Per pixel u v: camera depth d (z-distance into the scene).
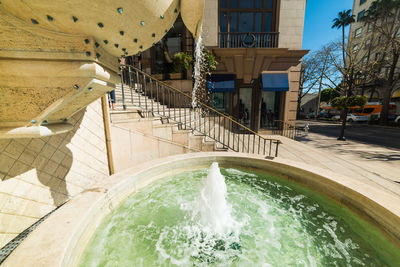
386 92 17.34
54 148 2.41
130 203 2.88
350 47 18.86
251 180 3.87
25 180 2.01
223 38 9.66
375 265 1.86
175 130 4.91
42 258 1.33
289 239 2.25
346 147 7.71
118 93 5.66
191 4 1.53
